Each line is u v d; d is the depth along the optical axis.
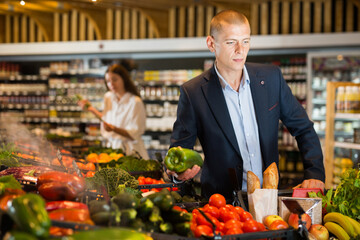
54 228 1.10
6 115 7.51
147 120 6.75
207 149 2.22
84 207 1.32
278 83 2.22
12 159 2.64
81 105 4.98
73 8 6.86
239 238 1.32
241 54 1.97
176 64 7.23
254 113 2.18
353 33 5.50
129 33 7.08
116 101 5.14
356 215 1.76
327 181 4.18
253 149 2.18
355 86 4.20
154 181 2.49
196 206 1.76
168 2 6.36
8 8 6.99
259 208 1.66
